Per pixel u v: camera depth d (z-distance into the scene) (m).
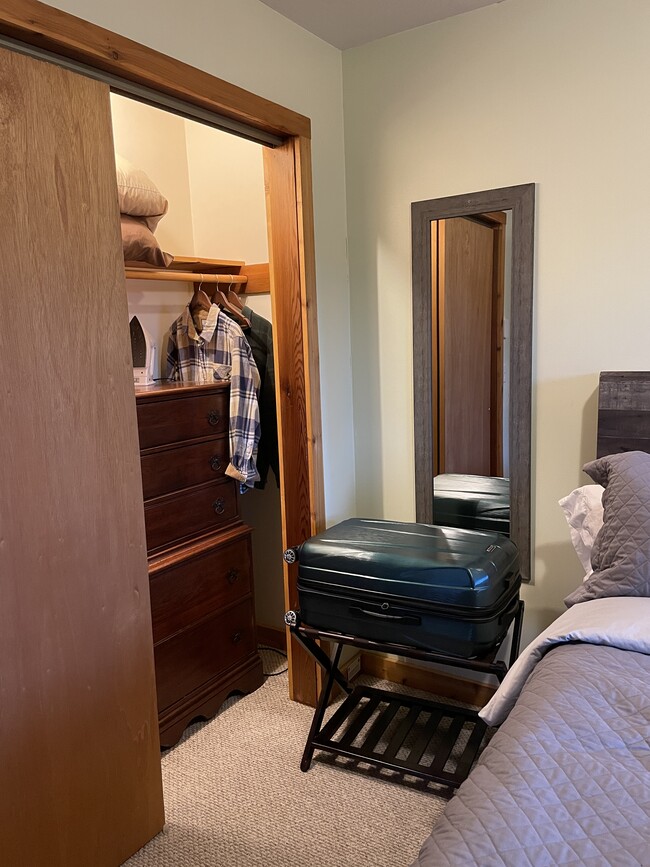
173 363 2.73
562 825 0.96
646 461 1.73
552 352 2.20
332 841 1.85
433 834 1.01
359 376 2.63
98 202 1.62
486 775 1.09
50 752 1.58
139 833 1.84
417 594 1.89
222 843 1.86
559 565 2.28
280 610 3.01
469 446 2.39
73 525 1.60
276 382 2.44
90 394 1.63
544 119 2.11
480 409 2.34
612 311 2.09
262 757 2.24
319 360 2.43
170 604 2.28
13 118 1.42
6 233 1.42
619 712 1.22
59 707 1.60
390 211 2.45
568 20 2.03
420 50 2.29
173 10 1.75
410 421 2.53
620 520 1.66
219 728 2.41
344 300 2.57
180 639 2.32
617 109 2.00
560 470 2.24
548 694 1.29
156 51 1.71
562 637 1.53
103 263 1.65
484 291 2.28
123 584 1.75
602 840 0.93
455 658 1.88
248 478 2.52
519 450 2.28
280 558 2.96
